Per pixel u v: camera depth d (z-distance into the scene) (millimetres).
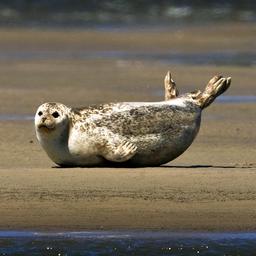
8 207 44875
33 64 125562
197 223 43031
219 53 144000
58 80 106438
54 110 50594
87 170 51438
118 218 43531
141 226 42656
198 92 53750
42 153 59031
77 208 44781
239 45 158625
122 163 52031
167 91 54688
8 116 77438
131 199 46062
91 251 39906
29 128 70250
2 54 142375
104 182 48875
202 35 175625
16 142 63469
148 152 51750
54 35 175500
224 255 39469
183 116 52406
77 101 88250
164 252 39844
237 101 87188
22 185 48469
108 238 41312
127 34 177250
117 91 96188
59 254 39562
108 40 166250
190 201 45844
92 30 188500
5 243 40625
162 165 53781
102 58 136000
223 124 73062
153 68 120062
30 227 42469
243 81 104562
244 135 68125
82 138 50938
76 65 124500
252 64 125250
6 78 108188
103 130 51031
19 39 167875
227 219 43531
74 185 48344
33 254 39500
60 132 50906
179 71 115875
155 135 51656
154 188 47938
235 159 57688
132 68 120188
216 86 53594
